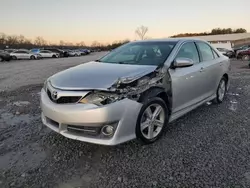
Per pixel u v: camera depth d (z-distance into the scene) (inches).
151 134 118.5
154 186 86.0
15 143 123.3
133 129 107.4
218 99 191.2
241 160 102.3
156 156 107.2
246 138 125.2
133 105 105.0
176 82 129.6
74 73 122.2
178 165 99.4
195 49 158.9
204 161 102.1
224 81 198.7
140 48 151.5
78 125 101.4
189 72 140.6
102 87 100.9
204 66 158.6
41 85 314.0
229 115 163.5
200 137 127.0
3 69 623.5
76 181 89.9
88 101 99.5
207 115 163.8
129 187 85.7
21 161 105.0
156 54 137.5
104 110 97.2
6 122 156.5
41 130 140.6
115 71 117.4
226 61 196.1
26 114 173.8
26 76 438.6
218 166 98.0
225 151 110.9
